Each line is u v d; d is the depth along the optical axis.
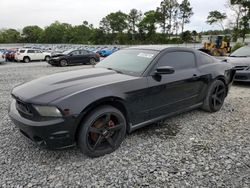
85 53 18.98
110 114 3.05
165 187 2.47
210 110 4.73
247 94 6.45
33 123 2.67
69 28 99.81
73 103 2.70
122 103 3.14
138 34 82.25
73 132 2.75
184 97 4.05
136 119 3.38
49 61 17.55
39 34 97.56
